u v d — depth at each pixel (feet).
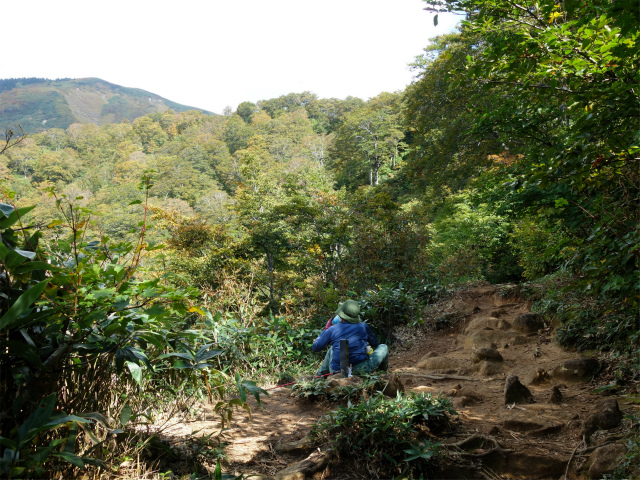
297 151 358.23
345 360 16.40
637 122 10.98
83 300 8.06
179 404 13.21
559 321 20.85
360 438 10.89
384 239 38.93
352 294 29.55
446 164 67.67
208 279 49.98
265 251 77.00
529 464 10.25
